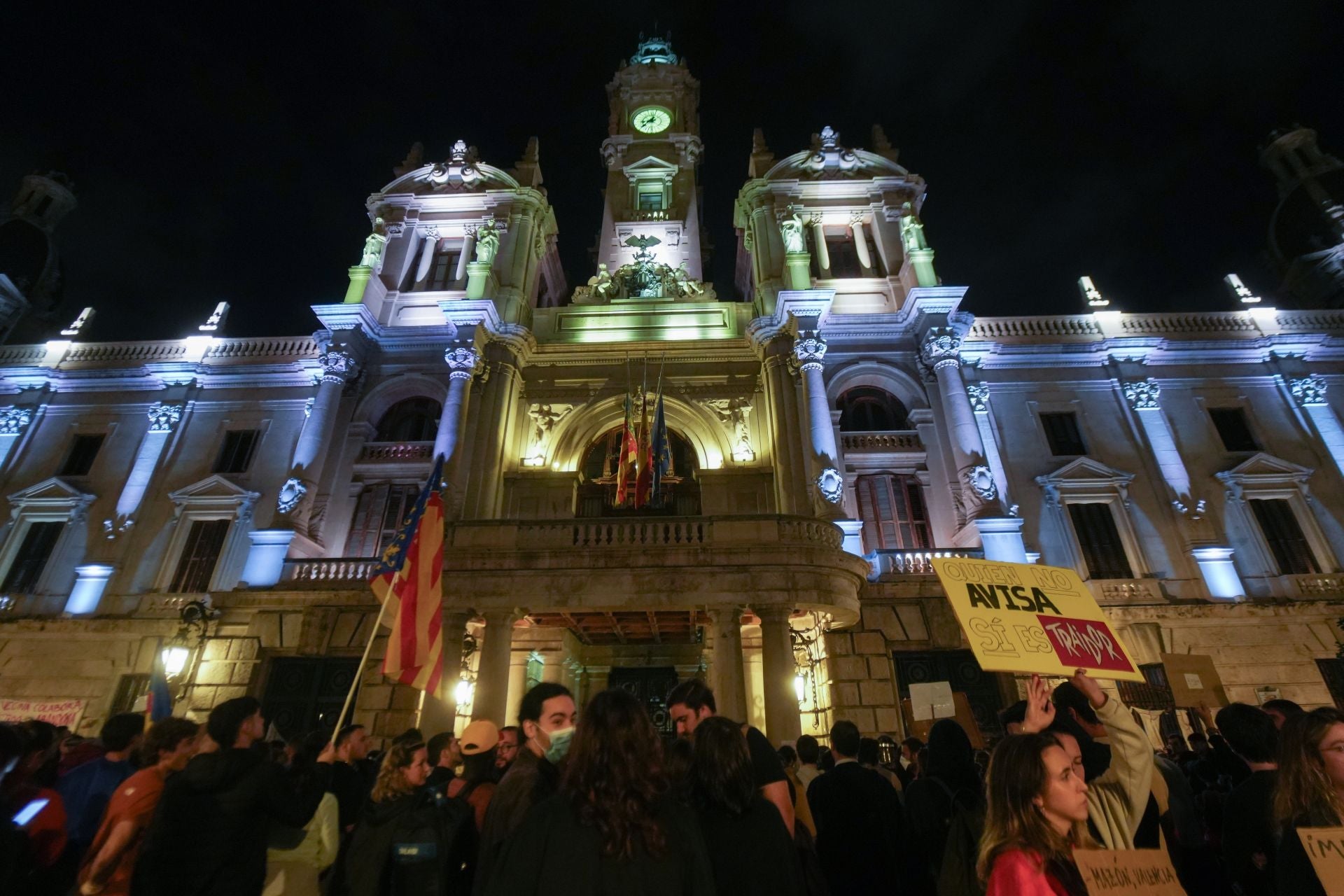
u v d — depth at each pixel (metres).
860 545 21.75
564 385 26.58
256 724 5.42
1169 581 22.23
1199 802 7.86
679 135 34.97
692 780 4.35
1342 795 3.82
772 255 28.77
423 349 26.98
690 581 17.02
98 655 21.92
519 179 31.94
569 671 21.22
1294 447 24.78
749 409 25.84
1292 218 35.25
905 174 30.56
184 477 25.50
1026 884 3.33
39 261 36.88
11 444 26.45
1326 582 21.94
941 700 13.52
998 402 25.78
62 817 5.44
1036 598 5.47
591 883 3.12
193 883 4.40
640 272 30.05
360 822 5.14
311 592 21.34
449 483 22.83
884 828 5.68
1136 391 25.56
